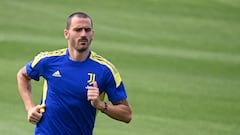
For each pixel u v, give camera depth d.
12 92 48.59
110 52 64.44
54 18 75.25
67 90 22.75
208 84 56.28
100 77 22.89
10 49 62.25
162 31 75.81
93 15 78.81
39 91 49.56
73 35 22.27
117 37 70.81
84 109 22.86
